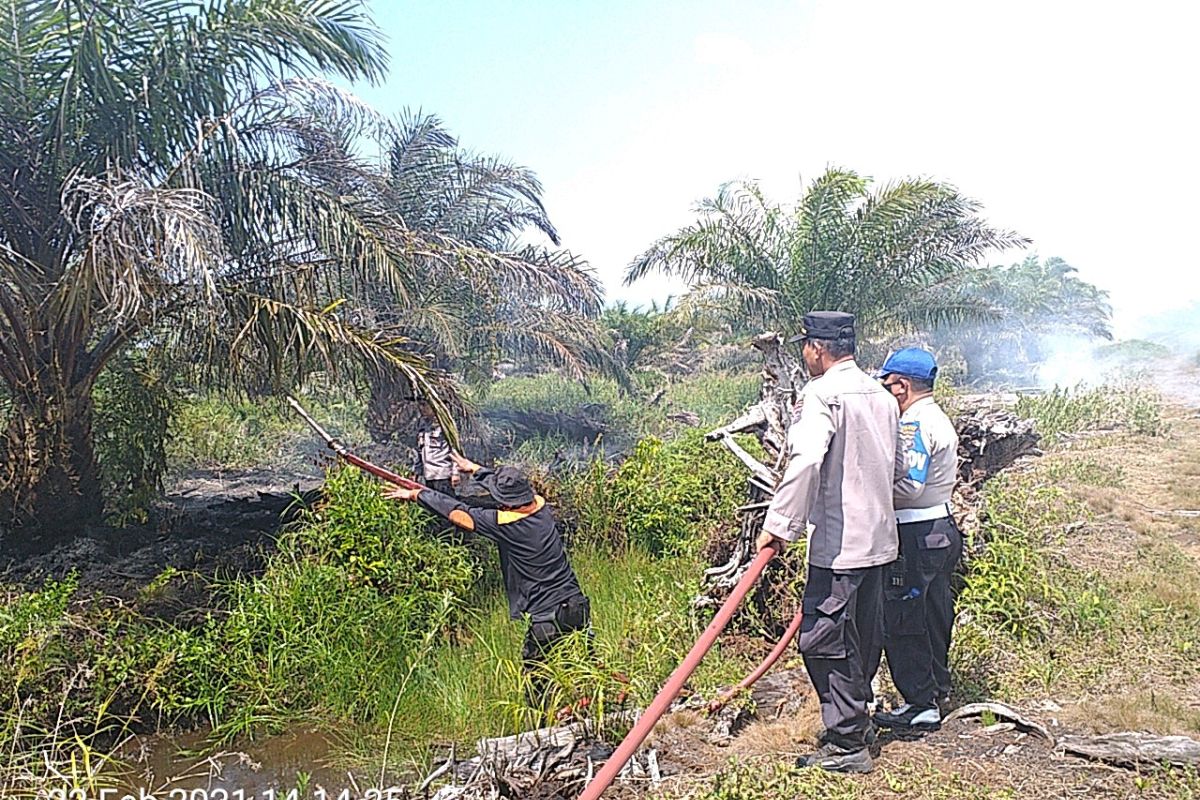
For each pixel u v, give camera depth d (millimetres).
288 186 7766
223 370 8469
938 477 4336
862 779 3955
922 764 4074
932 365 4414
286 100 7598
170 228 6164
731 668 5504
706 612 6176
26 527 8312
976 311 17484
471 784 4316
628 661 5605
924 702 4426
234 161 7723
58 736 5266
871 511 3971
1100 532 7918
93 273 6680
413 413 11758
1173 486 9719
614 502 8969
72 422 8453
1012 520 7277
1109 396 15898
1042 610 5871
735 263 16812
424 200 13633
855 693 4012
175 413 10133
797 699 5039
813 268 16750
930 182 16156
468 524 5387
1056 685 5000
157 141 7875
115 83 7680
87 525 8664
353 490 7004
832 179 16094
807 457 3717
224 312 7488
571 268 11469
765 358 6973
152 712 5766
